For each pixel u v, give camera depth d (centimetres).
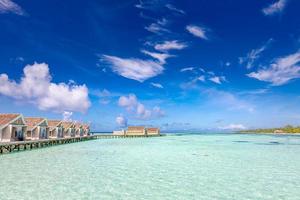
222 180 2141
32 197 1554
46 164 2830
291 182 2091
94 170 2505
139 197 1623
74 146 5734
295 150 5131
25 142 4341
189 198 1627
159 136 14362
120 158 3503
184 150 4984
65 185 1864
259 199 1631
